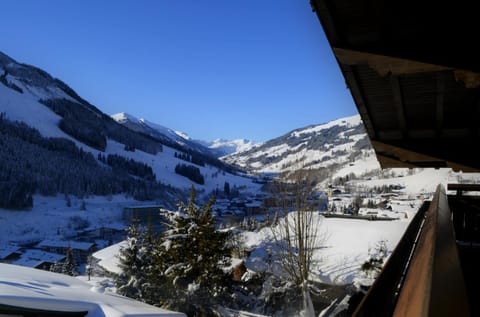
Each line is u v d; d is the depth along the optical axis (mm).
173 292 15398
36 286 7449
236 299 16922
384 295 1160
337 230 22172
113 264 30312
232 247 17047
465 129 6230
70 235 81062
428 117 5992
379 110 5758
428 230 1436
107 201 112500
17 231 78938
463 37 3031
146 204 111312
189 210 16188
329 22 3133
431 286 706
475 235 5605
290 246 16719
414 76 4352
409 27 3104
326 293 17375
